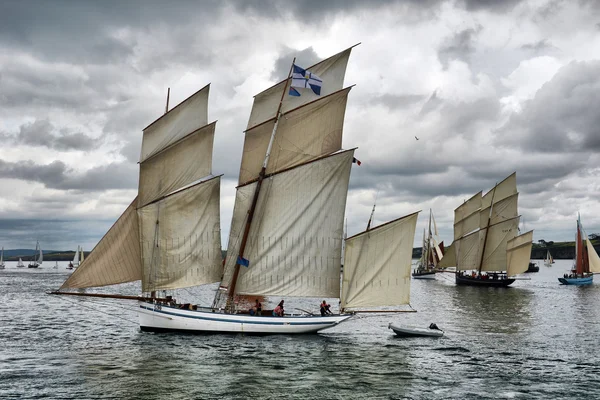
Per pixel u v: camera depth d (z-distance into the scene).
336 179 55.41
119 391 33.25
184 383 35.03
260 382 35.44
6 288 121.56
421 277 187.50
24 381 35.31
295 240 54.94
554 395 33.28
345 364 40.72
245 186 55.47
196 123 55.72
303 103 56.31
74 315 69.94
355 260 52.75
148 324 53.41
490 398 32.69
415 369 39.38
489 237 143.12
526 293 116.69
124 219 52.50
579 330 58.34
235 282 55.06
